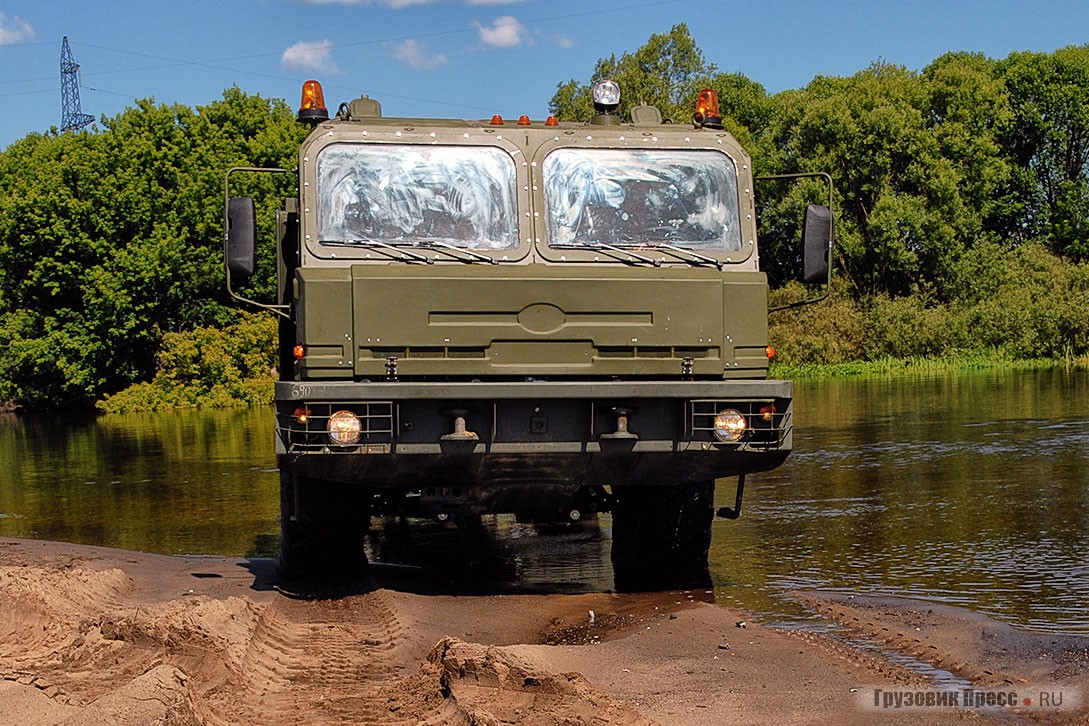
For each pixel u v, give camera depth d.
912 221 53.31
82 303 47.69
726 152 9.04
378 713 5.72
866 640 7.32
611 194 8.86
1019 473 15.05
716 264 8.77
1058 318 48.81
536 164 8.81
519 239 8.67
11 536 12.94
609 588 9.39
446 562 10.62
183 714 5.25
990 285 54.56
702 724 5.57
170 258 45.78
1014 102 69.69
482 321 8.04
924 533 11.20
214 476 18.58
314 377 7.97
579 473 8.42
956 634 7.39
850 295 55.59
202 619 7.04
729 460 8.38
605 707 5.51
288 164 50.12
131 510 14.81
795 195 53.25
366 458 8.00
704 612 8.12
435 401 8.01
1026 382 36.00
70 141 57.97
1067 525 11.35
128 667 6.30
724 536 11.42
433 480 8.34
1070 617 7.82
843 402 30.39
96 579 8.89
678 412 8.23
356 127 8.70
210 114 52.97
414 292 7.98
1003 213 69.44
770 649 7.03
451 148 8.77
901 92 60.94
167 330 47.47
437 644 6.55
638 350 8.22
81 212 47.00
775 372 49.72
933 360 49.41
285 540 9.54
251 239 8.48
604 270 8.34
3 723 5.23
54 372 47.44
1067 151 70.69
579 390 7.91
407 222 8.61
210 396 44.56
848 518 12.22
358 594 8.95
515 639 7.68
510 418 8.09
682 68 67.88
